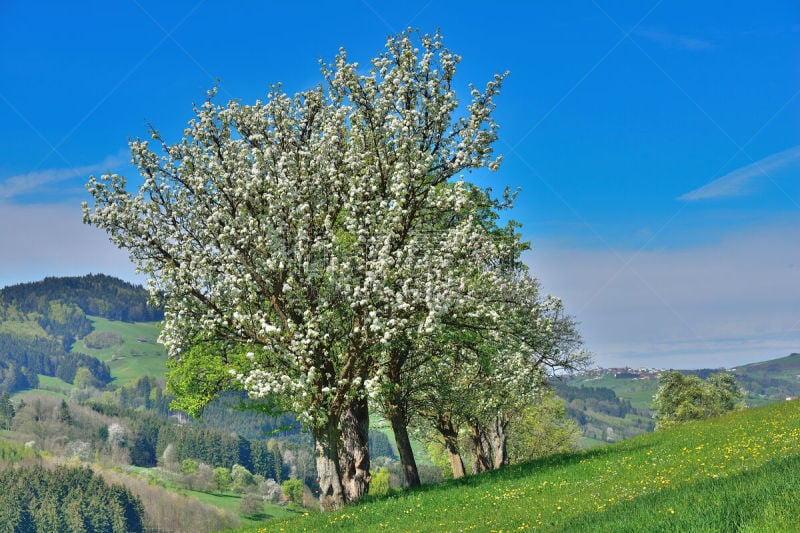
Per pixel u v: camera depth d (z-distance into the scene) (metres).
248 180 24.69
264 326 22.77
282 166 24.16
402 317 23.91
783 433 27.14
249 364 27.08
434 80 24.95
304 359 23.06
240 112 26.56
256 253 24.50
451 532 17.31
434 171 26.58
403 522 20.09
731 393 96.94
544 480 25.12
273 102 27.19
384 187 25.36
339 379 24.44
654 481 20.42
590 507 17.39
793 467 12.83
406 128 24.25
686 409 95.00
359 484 27.80
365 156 25.17
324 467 24.80
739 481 13.01
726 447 25.91
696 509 10.98
